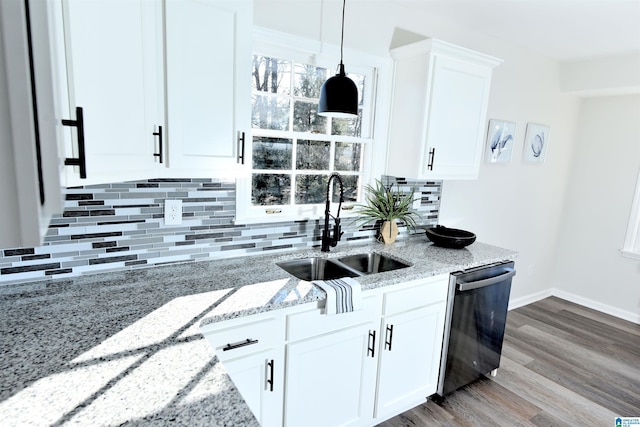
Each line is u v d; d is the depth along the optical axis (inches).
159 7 50.0
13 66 14.0
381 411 80.0
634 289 143.7
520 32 110.2
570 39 113.0
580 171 157.6
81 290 59.4
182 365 40.3
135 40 44.4
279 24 79.0
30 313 51.1
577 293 160.6
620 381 102.3
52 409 32.4
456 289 84.4
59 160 18.1
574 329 134.0
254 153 83.1
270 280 68.1
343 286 66.9
